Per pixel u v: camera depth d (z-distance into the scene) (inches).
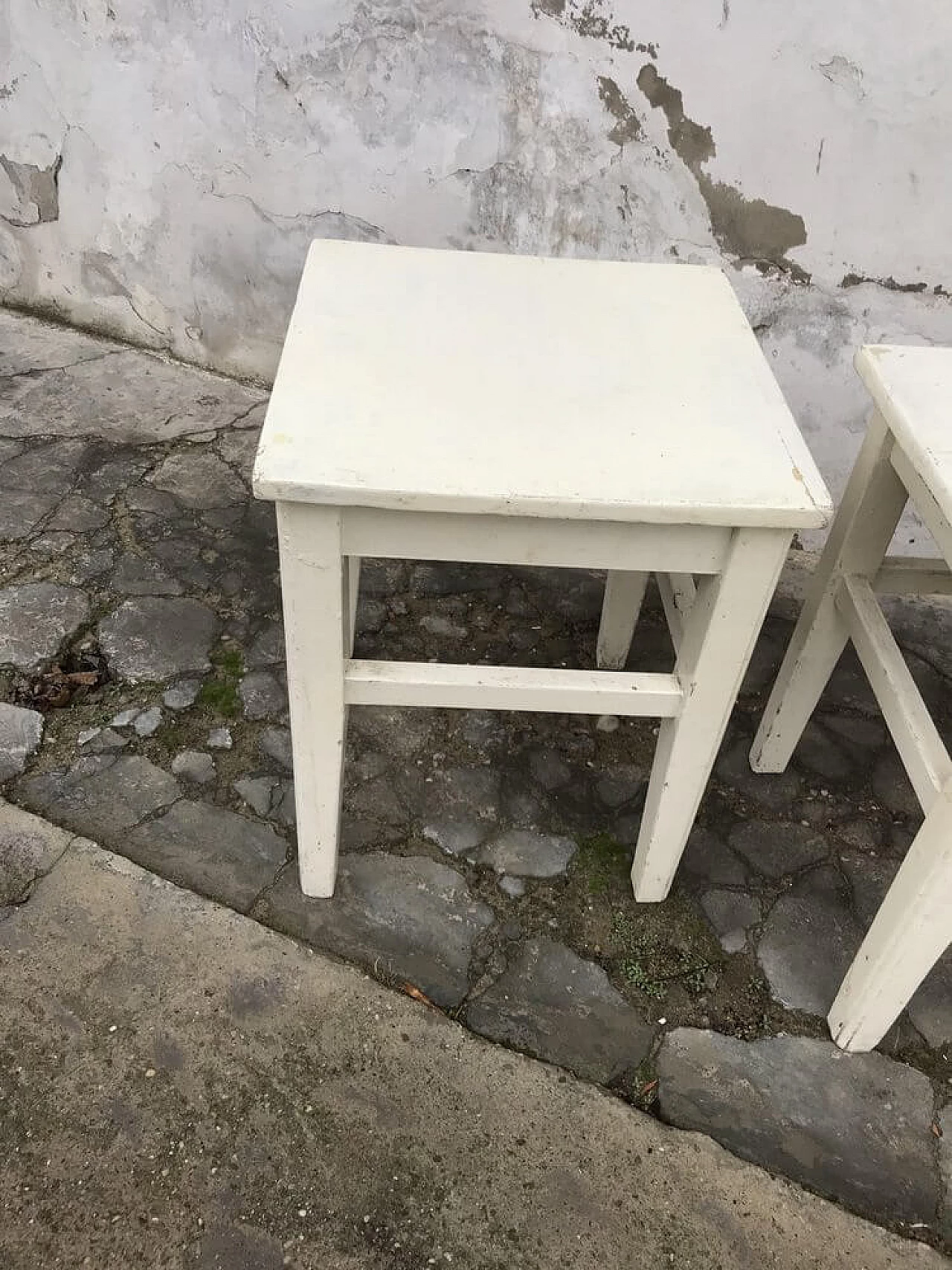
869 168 56.2
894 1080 44.3
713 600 37.7
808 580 69.7
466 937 48.1
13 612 62.1
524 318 42.6
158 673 59.4
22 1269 36.5
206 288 81.7
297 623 37.6
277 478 32.7
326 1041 43.6
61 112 77.9
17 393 81.4
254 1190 39.1
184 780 53.6
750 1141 41.8
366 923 48.3
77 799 52.2
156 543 68.2
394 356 39.2
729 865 52.3
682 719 41.4
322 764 42.8
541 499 33.4
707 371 40.3
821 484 35.2
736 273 63.4
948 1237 39.7
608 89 60.2
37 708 56.7
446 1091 42.4
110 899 47.6
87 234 84.0
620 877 51.2
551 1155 40.8
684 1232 38.9
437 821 53.1
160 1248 37.4
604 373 39.6
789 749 56.1
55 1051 42.3
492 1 60.0
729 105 57.5
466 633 64.4
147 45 71.2
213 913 47.6
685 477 34.8
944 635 66.9
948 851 36.2
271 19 66.3
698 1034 45.2
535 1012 45.5
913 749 39.6
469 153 66.9
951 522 33.9
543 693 40.9
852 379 63.5
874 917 50.3
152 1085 41.7
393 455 34.3
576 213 66.2
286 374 37.4
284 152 71.9
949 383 39.8
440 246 72.5
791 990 47.2
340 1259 37.5
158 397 82.5
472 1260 37.8
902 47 51.9
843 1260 38.6
